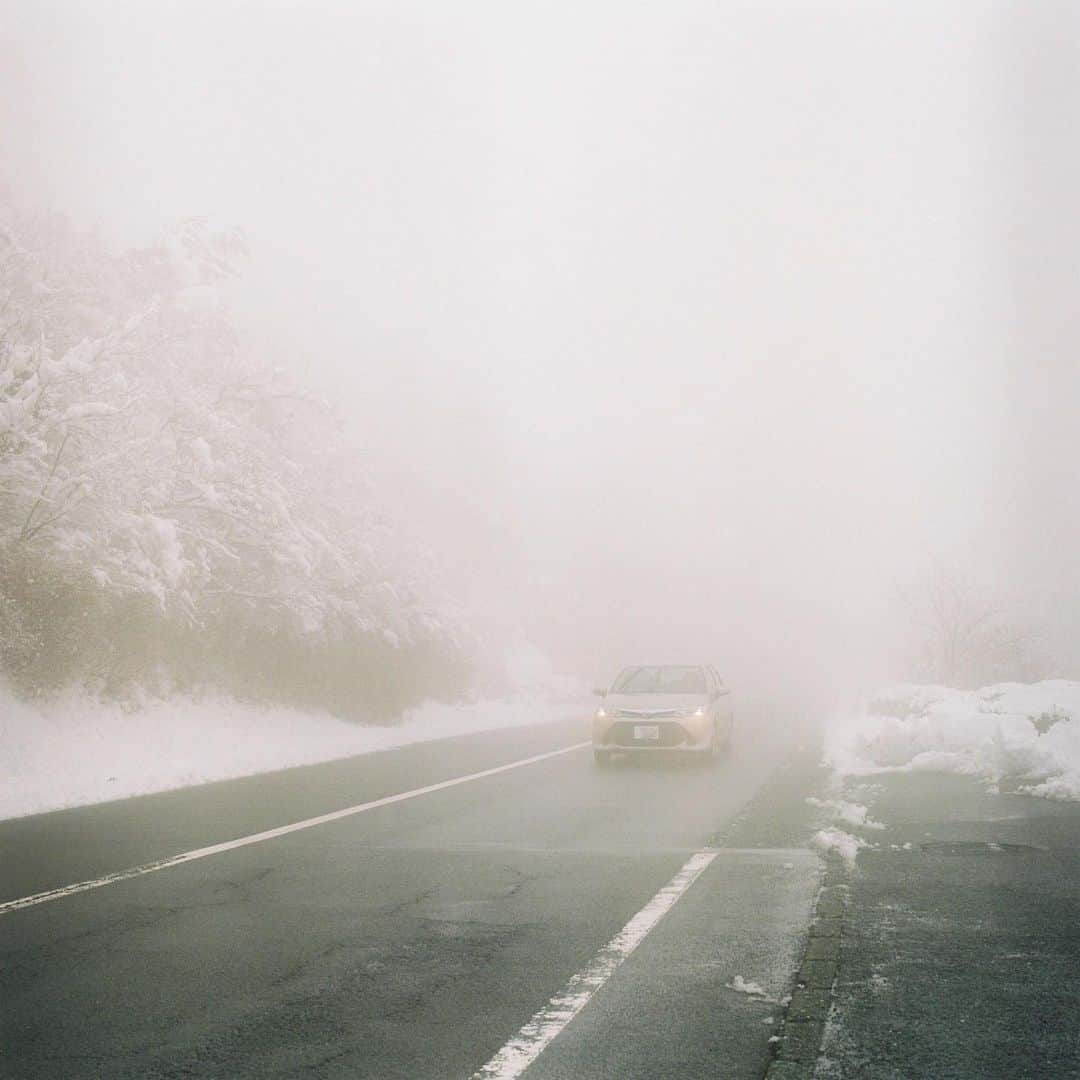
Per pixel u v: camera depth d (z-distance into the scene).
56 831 9.74
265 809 11.20
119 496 15.08
